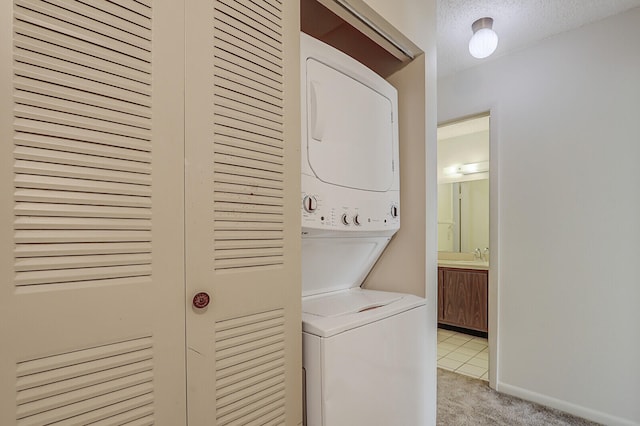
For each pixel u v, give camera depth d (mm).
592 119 2076
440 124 2830
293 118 1089
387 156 1639
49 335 618
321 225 1248
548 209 2248
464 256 4391
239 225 924
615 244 1992
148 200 746
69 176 645
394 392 1397
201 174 839
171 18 790
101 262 680
